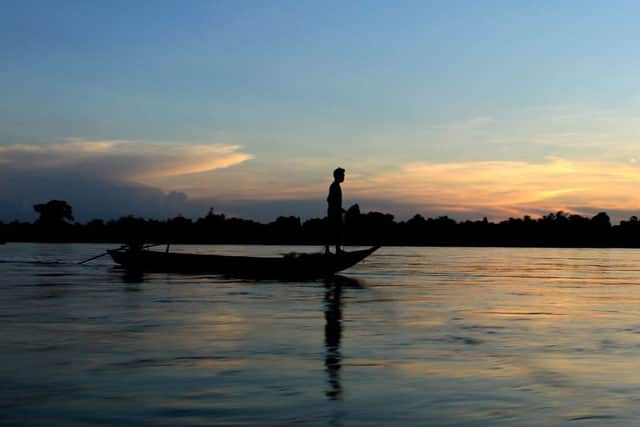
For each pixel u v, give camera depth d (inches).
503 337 431.8
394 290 811.4
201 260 1143.6
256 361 346.3
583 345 402.3
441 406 263.0
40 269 1238.9
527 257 2578.7
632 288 880.3
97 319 505.7
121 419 243.6
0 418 243.8
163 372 319.0
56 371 319.9
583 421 244.7
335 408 259.3
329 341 410.6
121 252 1194.0
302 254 1087.6
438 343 406.3
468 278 1089.4
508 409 259.6
